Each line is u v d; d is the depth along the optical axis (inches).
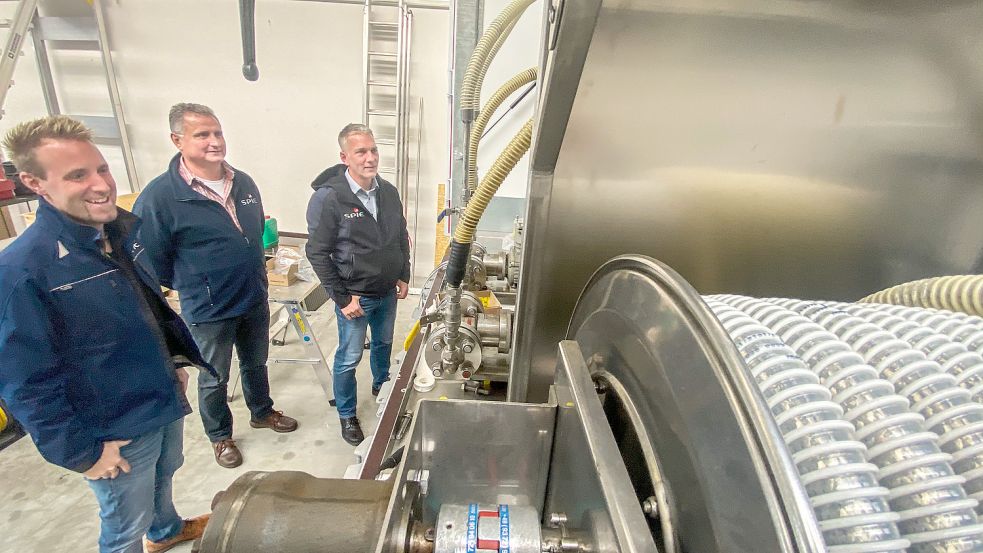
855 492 10.1
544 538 15.3
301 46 124.3
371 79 127.3
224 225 63.0
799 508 8.8
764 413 10.2
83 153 39.9
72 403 41.7
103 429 43.9
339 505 16.3
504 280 60.5
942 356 15.0
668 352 14.1
